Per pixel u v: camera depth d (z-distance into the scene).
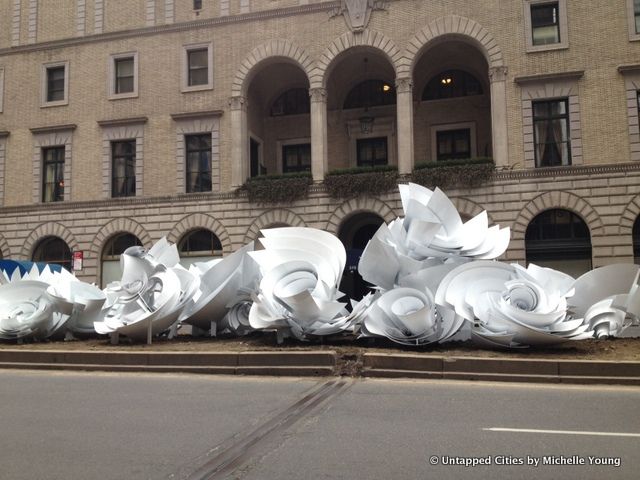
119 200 31.95
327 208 29.28
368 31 29.41
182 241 31.73
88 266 32.16
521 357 11.35
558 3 27.55
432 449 6.12
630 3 26.77
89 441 6.66
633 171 25.92
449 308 13.02
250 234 30.12
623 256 25.73
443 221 14.64
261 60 30.73
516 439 6.50
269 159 34.44
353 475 5.33
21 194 33.56
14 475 5.50
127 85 32.94
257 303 14.05
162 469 5.60
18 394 9.87
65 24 33.75
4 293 15.99
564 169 26.59
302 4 30.34
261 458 5.89
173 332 16.42
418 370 11.06
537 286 12.66
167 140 31.75
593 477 5.27
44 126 33.38
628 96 26.31
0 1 34.59
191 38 31.94
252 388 10.02
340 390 9.66
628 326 14.65
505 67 27.66
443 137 32.44
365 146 33.78
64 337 16.75
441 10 28.59
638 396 9.08
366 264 13.96
